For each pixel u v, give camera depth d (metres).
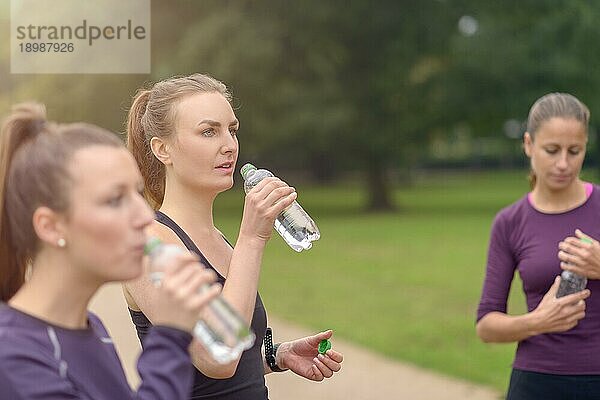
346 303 12.37
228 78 28.95
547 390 4.18
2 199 2.18
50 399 2.02
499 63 30.66
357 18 30.09
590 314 4.13
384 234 22.58
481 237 21.33
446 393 7.60
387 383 7.95
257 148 31.55
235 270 2.88
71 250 2.12
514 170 59.56
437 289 13.48
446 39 31.08
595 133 36.94
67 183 2.09
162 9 29.42
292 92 29.77
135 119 3.36
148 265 2.16
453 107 31.31
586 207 4.26
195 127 3.09
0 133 2.21
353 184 51.34
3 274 2.24
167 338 2.06
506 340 4.23
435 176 58.03
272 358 3.45
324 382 7.98
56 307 2.15
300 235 3.16
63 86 22.78
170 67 28.48
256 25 29.44
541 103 4.32
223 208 33.28
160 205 3.42
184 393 2.05
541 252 4.23
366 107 31.45
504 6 31.56
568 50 30.97
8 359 2.01
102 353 2.21
